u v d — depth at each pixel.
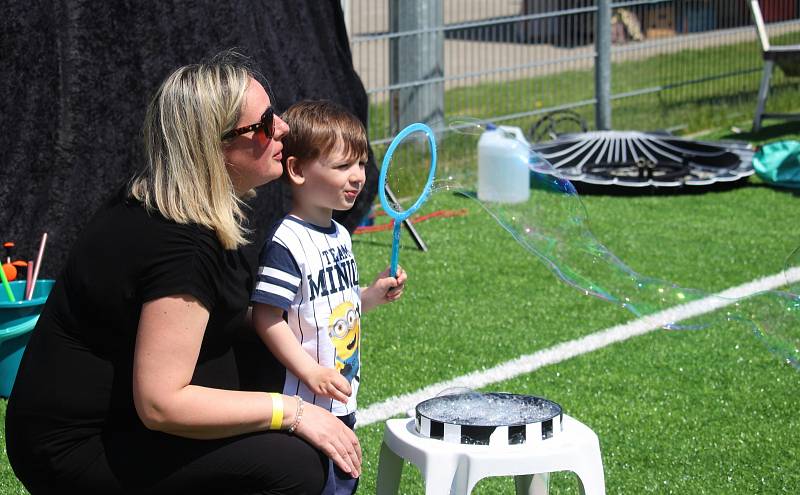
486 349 4.90
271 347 2.68
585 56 9.63
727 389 4.41
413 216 7.43
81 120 4.42
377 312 5.42
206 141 2.38
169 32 4.66
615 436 3.93
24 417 2.40
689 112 10.85
